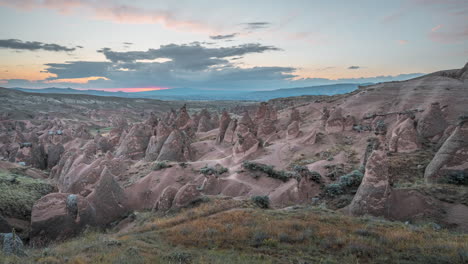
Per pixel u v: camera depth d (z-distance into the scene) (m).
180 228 17.66
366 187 24.34
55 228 25.80
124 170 46.78
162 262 11.72
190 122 76.56
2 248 13.77
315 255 12.73
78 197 27.61
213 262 11.79
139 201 36.09
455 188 25.30
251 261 11.97
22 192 36.78
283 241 14.45
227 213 20.73
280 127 71.25
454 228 19.81
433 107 45.03
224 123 66.69
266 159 45.91
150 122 76.69
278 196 33.47
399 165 34.59
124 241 15.09
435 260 11.60
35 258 12.29
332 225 17.14
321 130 60.78
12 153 66.38
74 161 45.28
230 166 46.62
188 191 26.83
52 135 81.81
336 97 93.69
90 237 20.11
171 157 51.16
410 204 23.09
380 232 15.49
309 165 41.75
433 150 38.28
